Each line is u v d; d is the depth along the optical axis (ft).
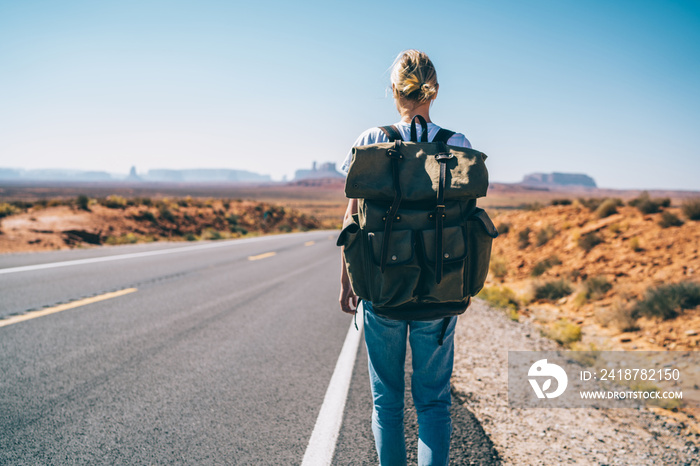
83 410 9.25
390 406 5.58
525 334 18.71
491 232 4.94
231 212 105.09
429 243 4.72
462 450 8.09
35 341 13.71
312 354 13.78
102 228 53.78
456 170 4.87
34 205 59.31
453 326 5.59
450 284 4.77
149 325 16.28
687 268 25.50
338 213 494.18
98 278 25.09
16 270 26.63
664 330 19.21
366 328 5.62
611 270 29.68
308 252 48.49
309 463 7.48
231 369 12.16
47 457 7.41
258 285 26.20
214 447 7.94
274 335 15.84
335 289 25.72
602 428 9.91
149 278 26.25
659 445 9.30
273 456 7.69
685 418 11.29
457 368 13.34
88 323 16.02
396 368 5.57
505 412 10.21
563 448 8.60
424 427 5.42
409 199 4.76
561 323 20.97
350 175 4.84
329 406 9.89
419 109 5.70
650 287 22.63
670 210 35.76
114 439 8.10
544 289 29.35
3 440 7.92
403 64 5.68
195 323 16.96
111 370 11.65
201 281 26.50
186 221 76.59
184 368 12.07
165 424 8.78
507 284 36.45
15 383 10.52
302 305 21.16
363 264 5.03
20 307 17.75
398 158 4.90
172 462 7.39
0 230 42.14
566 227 43.14
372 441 8.34
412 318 4.98
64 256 34.06
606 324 21.89
